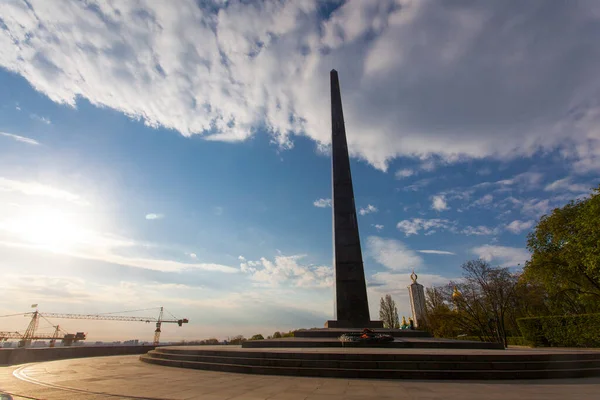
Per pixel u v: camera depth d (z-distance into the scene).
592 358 11.82
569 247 24.45
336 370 10.80
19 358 17.64
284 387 8.93
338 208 25.14
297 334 20.16
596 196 21.92
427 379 10.27
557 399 7.26
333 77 30.14
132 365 15.69
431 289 52.88
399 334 20.25
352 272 23.11
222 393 8.09
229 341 30.59
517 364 10.88
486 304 37.56
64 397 7.77
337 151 27.09
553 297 34.44
